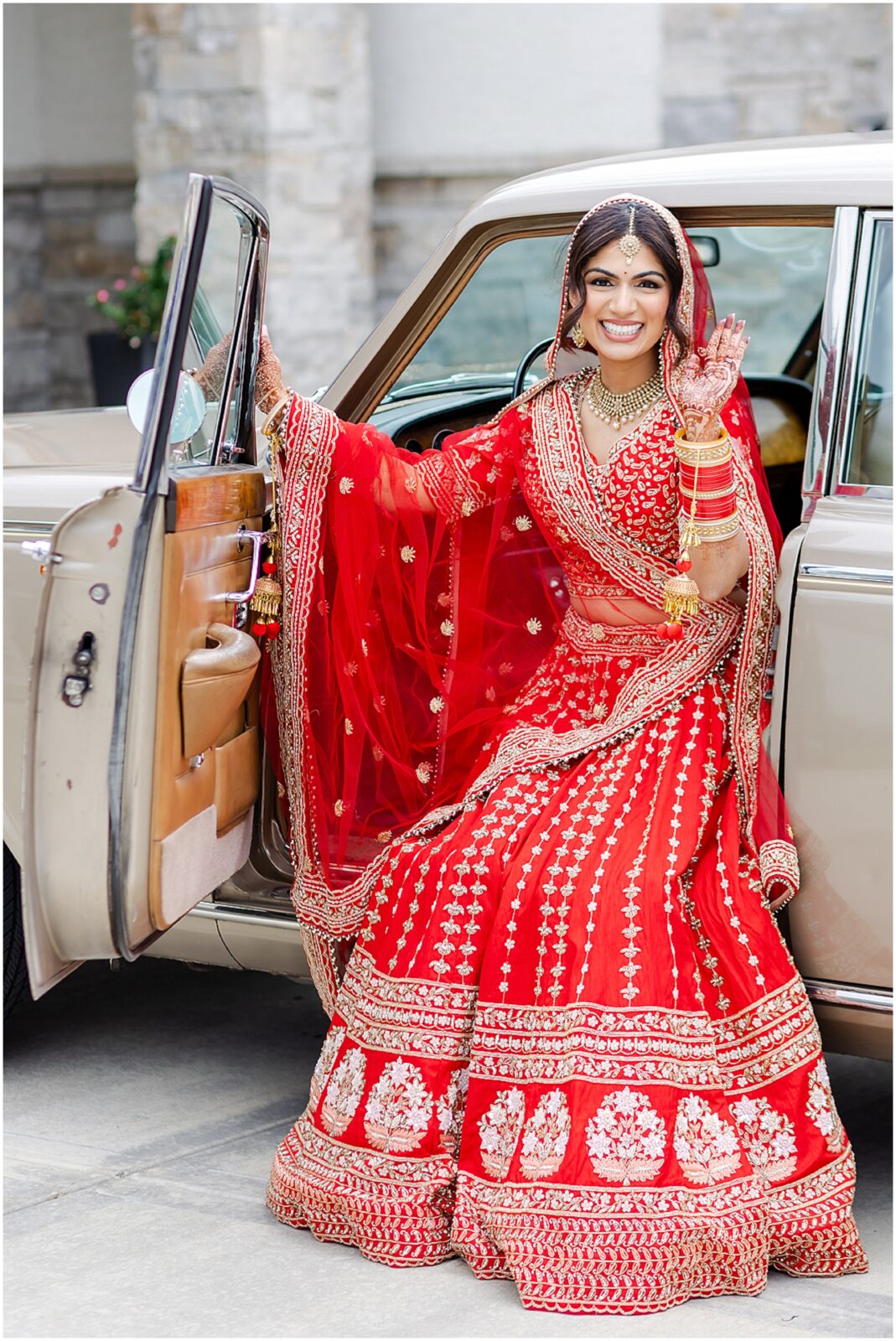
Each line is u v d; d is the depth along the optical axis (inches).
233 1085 132.5
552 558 121.7
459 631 119.7
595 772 109.8
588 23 342.3
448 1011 104.3
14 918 129.9
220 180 100.3
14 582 117.6
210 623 107.8
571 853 104.6
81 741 98.3
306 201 339.9
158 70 339.9
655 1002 99.1
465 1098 104.3
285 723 116.5
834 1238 99.7
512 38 348.8
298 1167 106.8
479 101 353.4
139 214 349.1
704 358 109.2
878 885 103.3
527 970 103.2
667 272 106.8
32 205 410.6
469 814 111.3
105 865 99.1
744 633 106.2
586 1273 95.5
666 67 339.3
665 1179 96.7
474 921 105.4
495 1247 99.3
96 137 404.2
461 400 133.9
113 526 96.8
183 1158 118.0
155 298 339.6
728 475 103.0
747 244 205.5
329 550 118.3
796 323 215.0
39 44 401.1
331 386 125.9
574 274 109.0
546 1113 99.3
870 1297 98.4
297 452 115.0
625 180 113.5
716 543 104.3
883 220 106.6
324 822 116.9
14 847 121.0
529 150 352.5
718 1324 94.7
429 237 362.9
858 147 111.5
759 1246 97.3
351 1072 106.7
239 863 119.0
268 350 115.3
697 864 105.3
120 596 97.0
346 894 115.3
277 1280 100.1
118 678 97.4
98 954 102.8
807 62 331.6
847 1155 101.9
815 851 105.0
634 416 110.5
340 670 116.6
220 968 162.7
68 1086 131.8
